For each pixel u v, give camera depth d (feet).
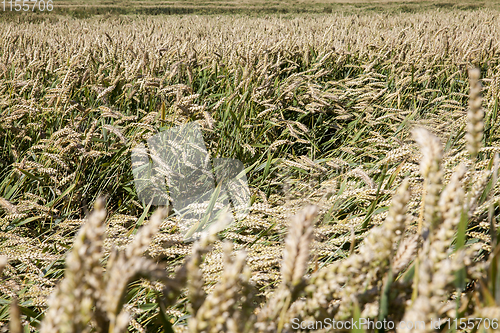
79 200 9.77
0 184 10.18
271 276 4.65
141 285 4.82
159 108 13.17
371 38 26.96
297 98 15.98
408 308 2.29
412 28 38.91
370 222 6.62
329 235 7.38
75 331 1.78
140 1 120.78
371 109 14.79
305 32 35.45
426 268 2.04
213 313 1.87
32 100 11.62
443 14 73.77
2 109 13.05
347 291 2.51
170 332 2.85
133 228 6.97
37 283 5.90
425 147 2.25
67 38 29.07
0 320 5.17
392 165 9.48
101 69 14.40
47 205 8.80
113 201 10.57
